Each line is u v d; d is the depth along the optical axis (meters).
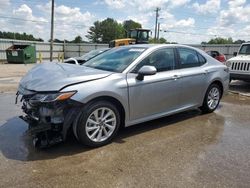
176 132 4.52
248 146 3.96
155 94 4.38
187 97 5.02
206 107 5.57
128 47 4.91
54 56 37.38
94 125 3.74
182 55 5.01
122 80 3.95
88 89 3.57
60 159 3.42
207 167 3.29
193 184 2.90
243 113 5.86
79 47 38.78
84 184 2.87
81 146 3.81
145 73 3.98
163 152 3.70
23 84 3.89
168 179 3.00
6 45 29.20
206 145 3.97
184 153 3.68
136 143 4.00
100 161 3.39
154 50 4.54
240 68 9.04
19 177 2.97
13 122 4.86
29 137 4.12
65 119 3.47
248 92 8.68
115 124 3.97
